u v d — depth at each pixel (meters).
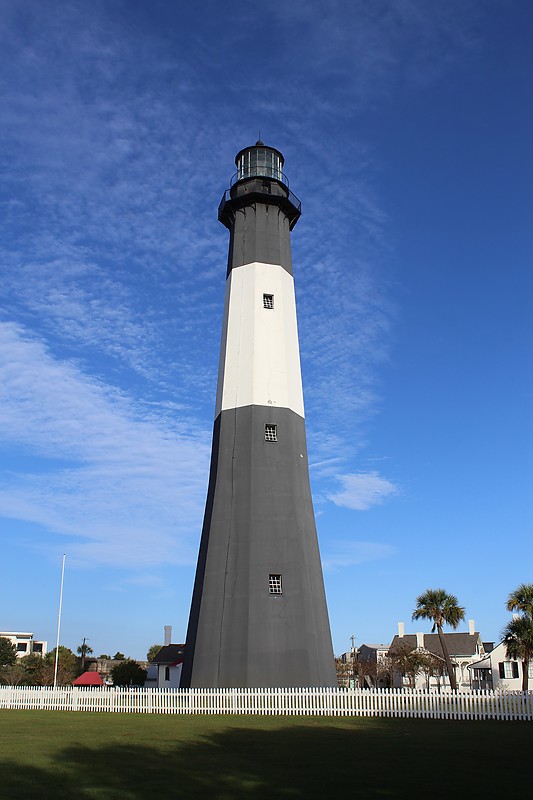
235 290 39.41
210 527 34.72
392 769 15.11
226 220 42.78
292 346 38.81
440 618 56.91
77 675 89.31
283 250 40.59
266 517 34.00
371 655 94.31
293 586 33.06
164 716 28.22
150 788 12.88
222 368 38.66
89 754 17.02
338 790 12.87
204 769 15.00
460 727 23.31
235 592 32.59
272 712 28.91
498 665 70.81
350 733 21.70
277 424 36.16
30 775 14.02
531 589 49.53
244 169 42.19
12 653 94.12
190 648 34.19
